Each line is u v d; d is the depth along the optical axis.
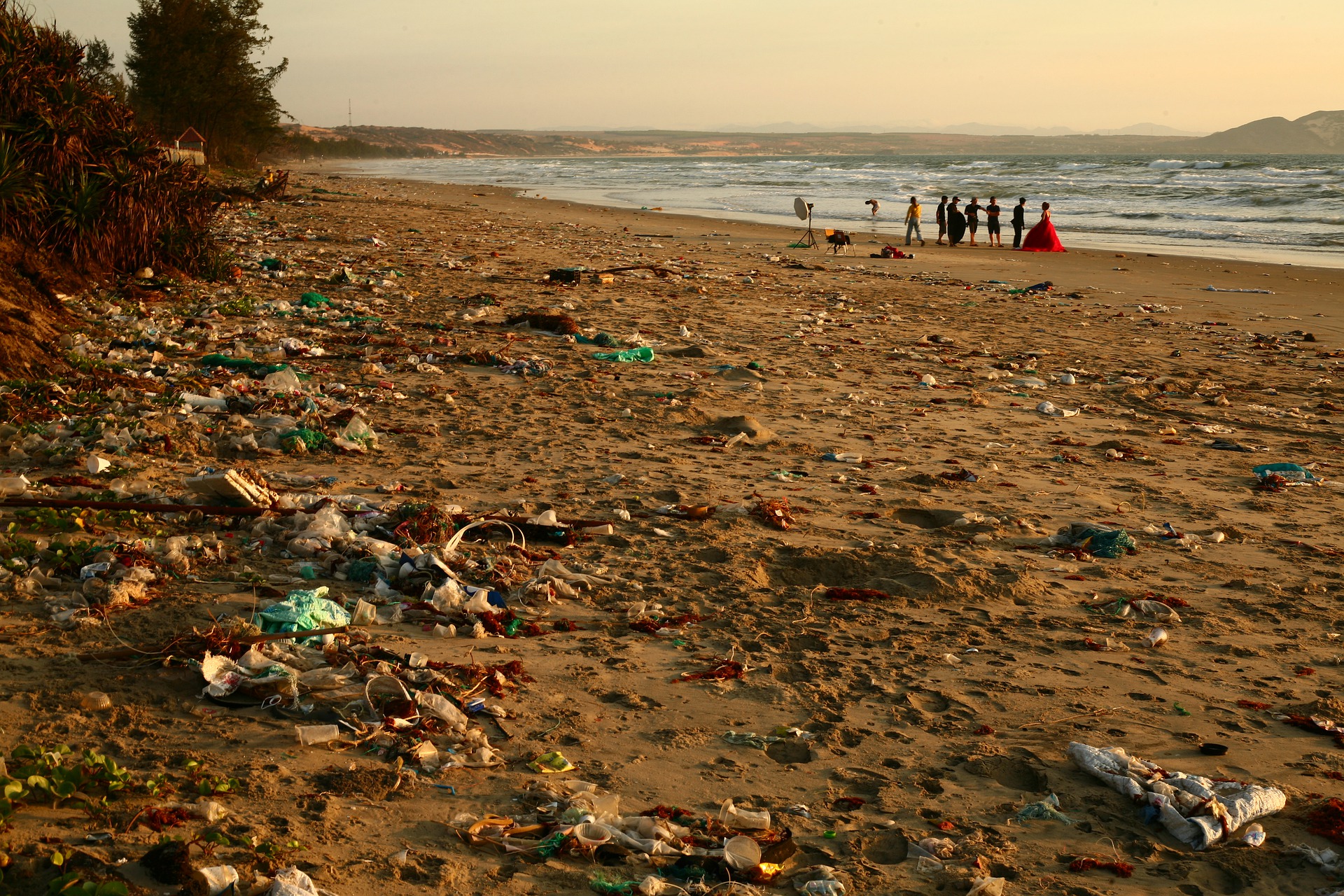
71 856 3.16
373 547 6.16
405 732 4.27
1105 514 8.03
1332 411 11.80
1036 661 5.45
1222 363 14.57
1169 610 6.12
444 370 12.05
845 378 12.80
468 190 62.06
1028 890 3.53
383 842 3.54
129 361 10.89
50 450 7.66
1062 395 12.41
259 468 7.97
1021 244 31.42
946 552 6.93
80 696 4.30
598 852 3.55
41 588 5.38
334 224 30.23
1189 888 3.59
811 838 3.78
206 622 5.13
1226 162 102.31
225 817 3.55
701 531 7.12
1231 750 4.57
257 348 12.25
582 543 6.81
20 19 15.96
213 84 61.03
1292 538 7.64
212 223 25.39
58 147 14.99
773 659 5.32
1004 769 4.34
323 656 4.81
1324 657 5.60
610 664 5.16
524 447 9.10
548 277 19.59
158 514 6.54
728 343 14.72
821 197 58.22
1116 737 4.65
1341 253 29.27
